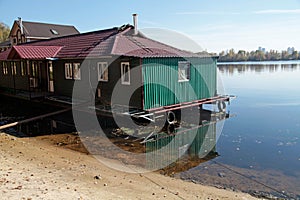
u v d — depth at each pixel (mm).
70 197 5594
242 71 62719
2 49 44688
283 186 7652
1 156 8359
